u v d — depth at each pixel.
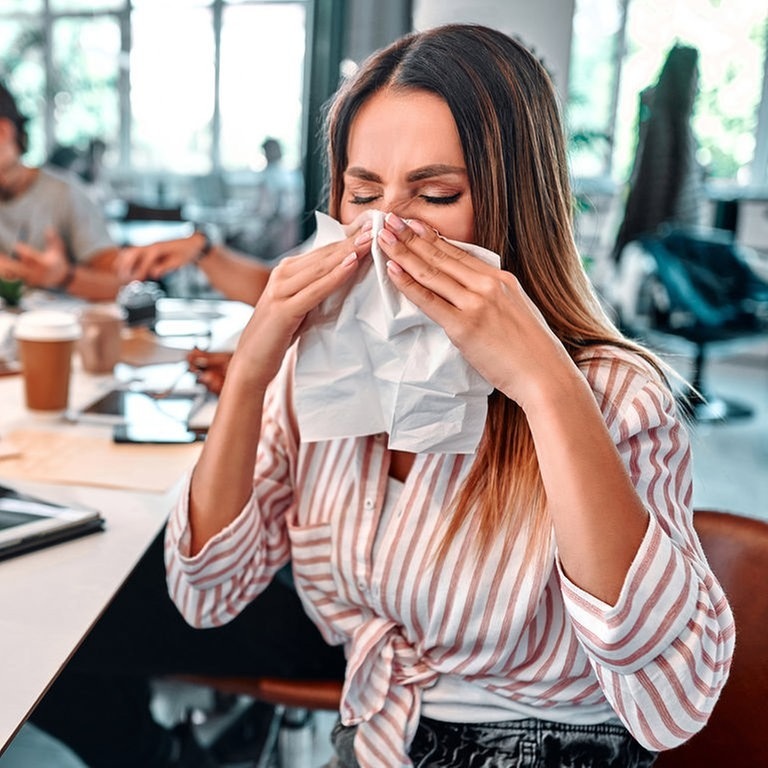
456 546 0.79
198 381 1.47
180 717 1.62
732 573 0.90
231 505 0.87
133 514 0.99
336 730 0.93
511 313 0.68
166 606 1.16
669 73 4.15
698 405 4.02
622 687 0.68
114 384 1.54
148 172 7.30
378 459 0.85
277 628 1.15
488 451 0.79
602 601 0.65
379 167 0.75
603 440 0.67
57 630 0.73
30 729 1.65
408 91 0.73
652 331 4.04
